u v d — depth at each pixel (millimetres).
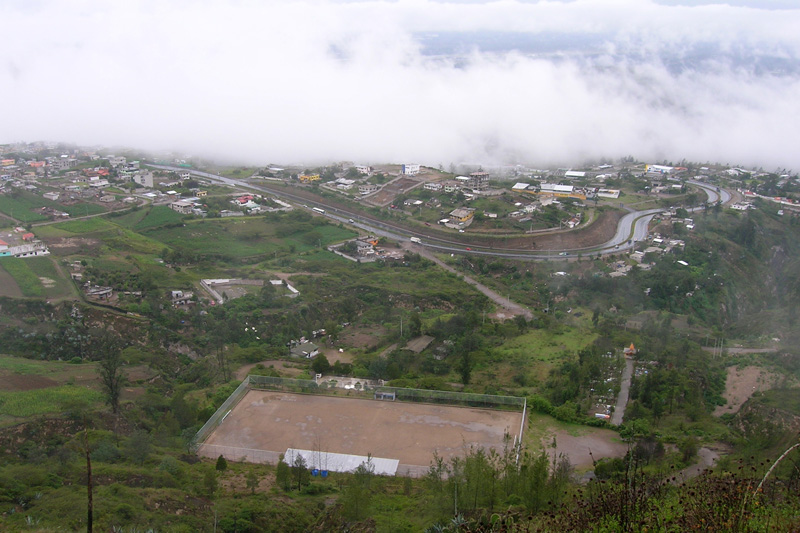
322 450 91000
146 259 189250
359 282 188000
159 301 153500
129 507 66375
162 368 125688
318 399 107500
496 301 182750
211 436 95312
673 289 193500
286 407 104438
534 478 69438
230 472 84125
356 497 70000
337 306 167750
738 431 102250
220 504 71562
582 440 96938
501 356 134250
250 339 144750
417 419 100625
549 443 95438
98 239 199125
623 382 120125
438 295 177750
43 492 69188
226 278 185000
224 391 109625
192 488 75875
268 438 94750
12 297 146875
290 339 143375
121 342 136125
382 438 94562
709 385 122875
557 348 140250
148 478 76125
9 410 94562
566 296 191250
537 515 62875
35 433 89250
